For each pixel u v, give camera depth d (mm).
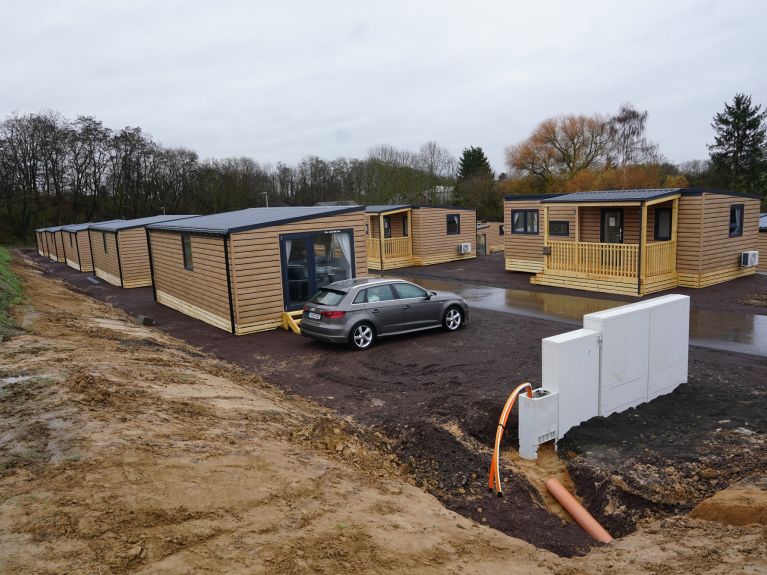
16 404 6547
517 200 23375
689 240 17656
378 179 60344
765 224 22781
